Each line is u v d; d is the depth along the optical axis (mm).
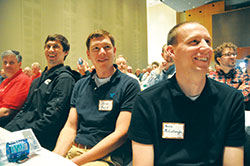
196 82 744
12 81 1844
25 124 1534
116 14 8055
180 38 749
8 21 4797
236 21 7379
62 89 1497
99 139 1127
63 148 1176
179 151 733
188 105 745
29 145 820
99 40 1221
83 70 1940
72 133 1257
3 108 1765
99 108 1172
